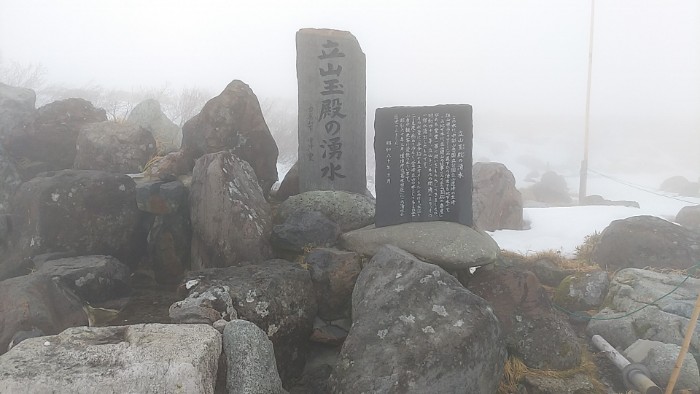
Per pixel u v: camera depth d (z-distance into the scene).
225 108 6.32
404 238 5.07
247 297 4.05
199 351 2.87
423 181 5.52
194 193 5.41
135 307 4.92
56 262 5.05
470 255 4.84
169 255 5.58
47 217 5.26
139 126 7.12
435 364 3.58
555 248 6.69
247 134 6.48
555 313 4.69
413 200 5.55
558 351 4.42
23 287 4.19
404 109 5.47
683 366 4.18
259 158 6.60
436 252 4.88
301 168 6.61
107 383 2.59
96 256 5.31
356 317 4.16
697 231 6.39
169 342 2.96
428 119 5.45
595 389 4.21
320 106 6.52
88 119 7.36
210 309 3.67
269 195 6.78
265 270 4.54
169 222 5.62
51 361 2.73
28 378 2.57
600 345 4.77
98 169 6.73
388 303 4.09
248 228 5.07
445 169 5.51
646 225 6.12
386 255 4.55
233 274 4.40
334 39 6.43
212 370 2.92
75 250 5.42
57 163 6.97
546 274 5.92
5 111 7.40
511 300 4.68
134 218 5.76
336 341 4.67
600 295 5.46
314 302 4.70
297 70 6.51
